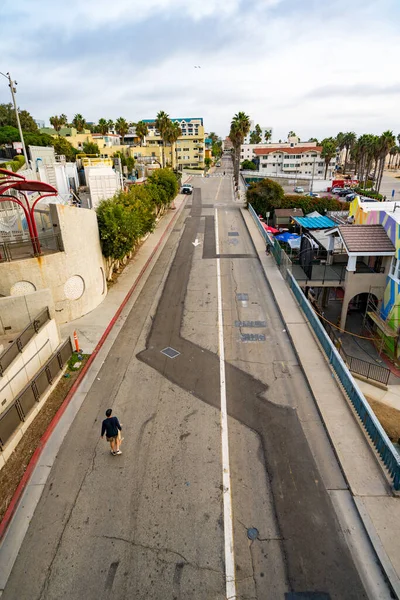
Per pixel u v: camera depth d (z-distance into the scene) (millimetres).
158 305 19875
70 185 33531
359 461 9664
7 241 15453
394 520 8117
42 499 8773
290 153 108000
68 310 17391
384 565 7234
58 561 7422
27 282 15766
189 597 6793
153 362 14531
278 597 6797
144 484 9133
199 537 7859
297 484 9125
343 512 8406
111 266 22484
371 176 124688
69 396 12359
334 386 12805
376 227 22984
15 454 10023
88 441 10539
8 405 10570
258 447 10297
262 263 26578
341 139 147250
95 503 8648
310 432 10859
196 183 78250
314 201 52375
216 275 24406
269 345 15812
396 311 20531
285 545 7695
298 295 19906
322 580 7070
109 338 16391
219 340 16234
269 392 12695
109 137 88312
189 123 140125
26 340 12430
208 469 9570
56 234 16469
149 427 11047
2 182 14664
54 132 89188
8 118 60875
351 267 22250
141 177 59344
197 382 13258
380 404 15359
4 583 7055
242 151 145250
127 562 7387
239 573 7188
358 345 22000
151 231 29391
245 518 8266
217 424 11180
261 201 49094
